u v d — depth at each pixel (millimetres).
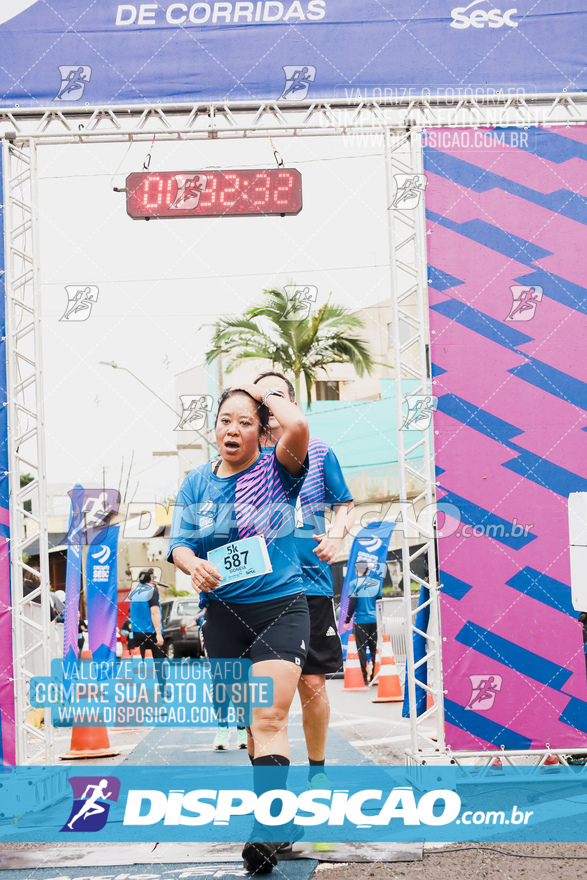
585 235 4965
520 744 4730
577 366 4910
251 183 5043
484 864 3156
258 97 5070
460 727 4723
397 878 3021
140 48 5109
